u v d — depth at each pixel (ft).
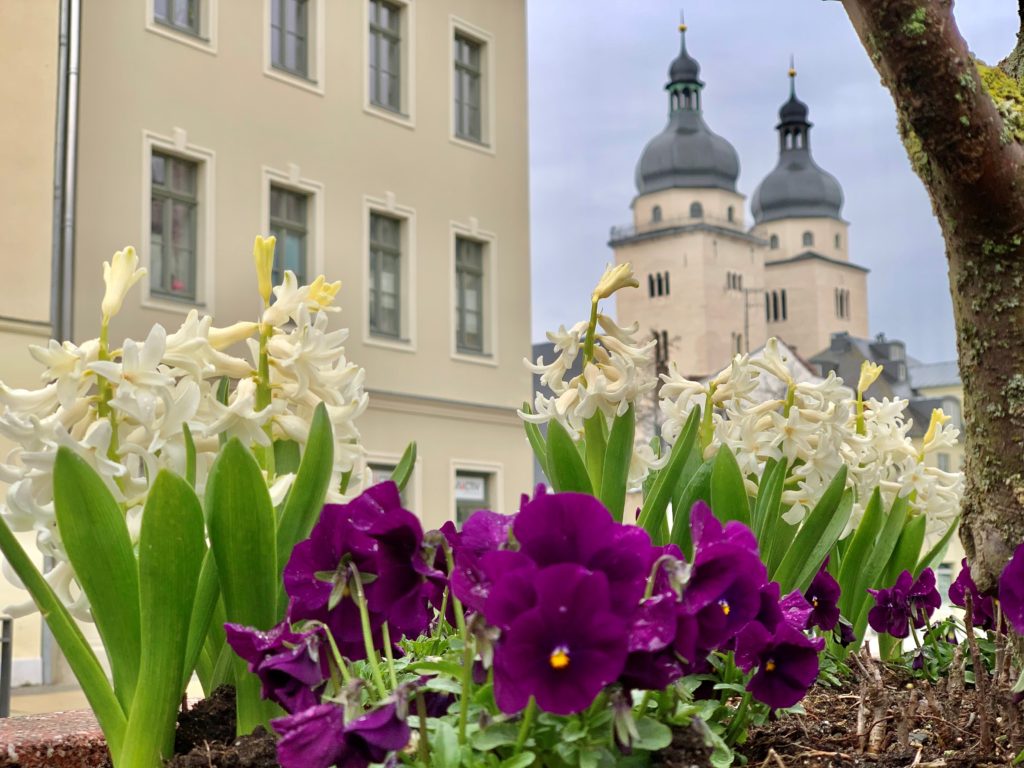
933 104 6.85
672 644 4.79
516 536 4.78
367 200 61.93
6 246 42.57
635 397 8.98
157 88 51.62
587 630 4.45
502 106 70.85
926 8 6.68
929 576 10.43
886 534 11.67
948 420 12.68
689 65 375.25
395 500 5.69
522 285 70.85
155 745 6.36
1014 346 7.41
